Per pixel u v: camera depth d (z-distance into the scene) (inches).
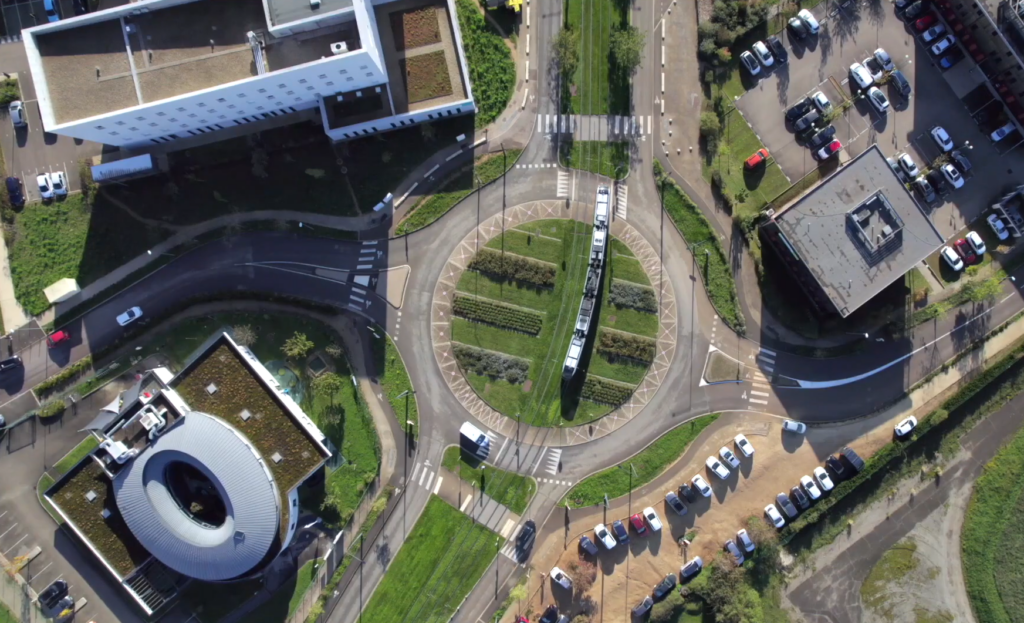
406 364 2829.7
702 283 2827.3
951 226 2837.1
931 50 2817.4
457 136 2800.2
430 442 2829.7
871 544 2847.0
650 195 2827.3
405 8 2632.9
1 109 2805.1
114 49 2390.5
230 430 2598.4
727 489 2847.0
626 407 2832.2
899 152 2832.2
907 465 2844.5
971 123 2824.8
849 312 2596.0
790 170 2827.3
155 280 2815.0
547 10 2802.7
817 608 2851.9
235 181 2807.6
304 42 2374.5
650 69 2819.9
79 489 2689.5
